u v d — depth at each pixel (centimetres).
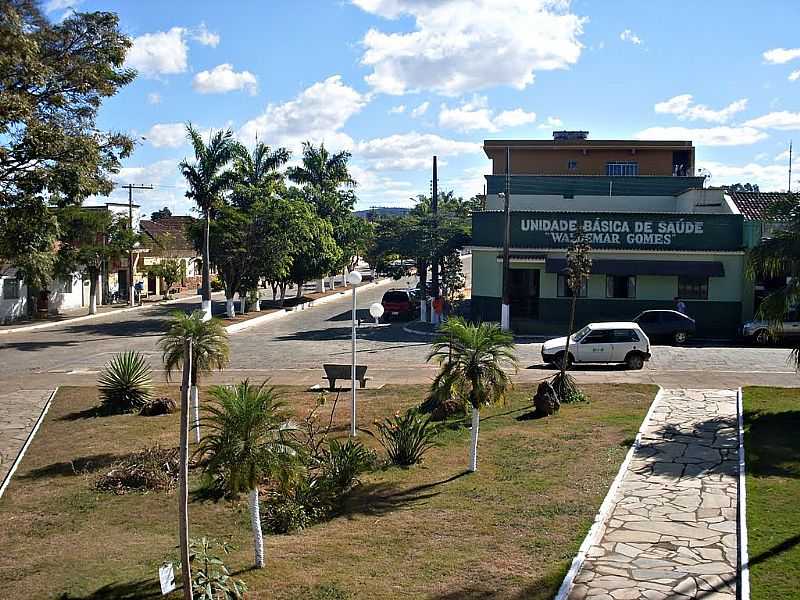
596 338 2408
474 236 3484
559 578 912
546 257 3372
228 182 3956
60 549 1093
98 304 5122
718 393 1978
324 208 5769
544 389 1800
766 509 1116
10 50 1545
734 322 3331
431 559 994
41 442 1714
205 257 3944
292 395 2102
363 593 898
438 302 3738
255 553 1004
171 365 1639
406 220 4122
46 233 1792
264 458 948
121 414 1969
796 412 1716
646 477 1300
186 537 842
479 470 1386
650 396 1947
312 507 1194
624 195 4078
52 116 1748
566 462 1402
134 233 4562
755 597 840
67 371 2639
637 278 3372
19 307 4222
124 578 973
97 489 1366
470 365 1366
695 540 1027
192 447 1582
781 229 1892
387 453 1484
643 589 883
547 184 4091
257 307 4553
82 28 1773
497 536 1064
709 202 3678
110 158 1875
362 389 2166
